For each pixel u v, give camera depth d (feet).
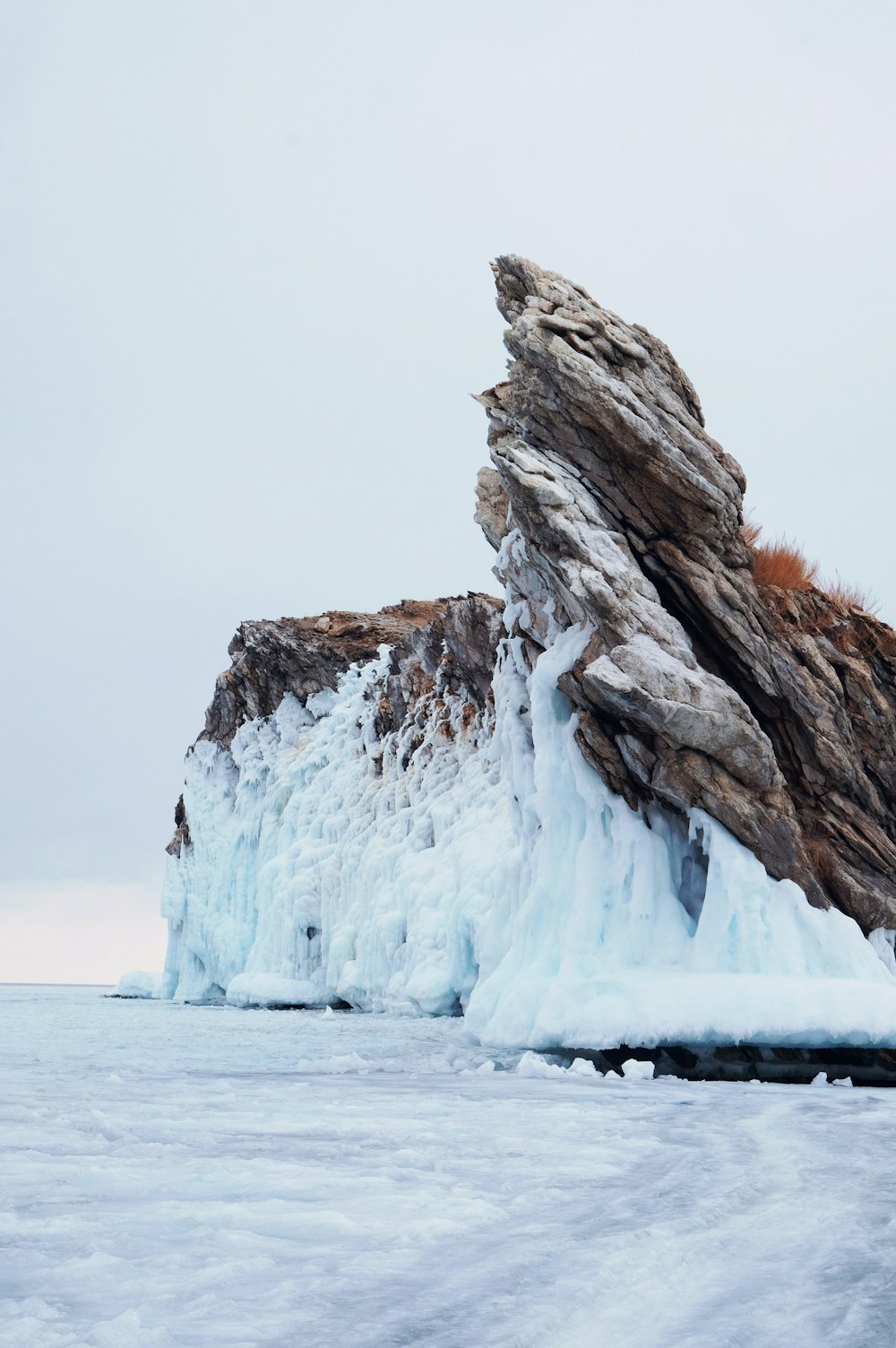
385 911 102.68
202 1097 32.81
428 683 122.01
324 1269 14.37
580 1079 41.88
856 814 55.26
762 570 63.26
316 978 118.21
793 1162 22.50
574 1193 19.24
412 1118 28.86
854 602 65.87
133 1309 12.60
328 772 132.46
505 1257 15.01
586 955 51.98
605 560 56.03
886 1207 18.33
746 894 49.70
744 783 52.31
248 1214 17.04
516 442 60.34
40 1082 37.11
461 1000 87.20
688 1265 14.85
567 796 56.65
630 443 57.21
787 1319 12.64
